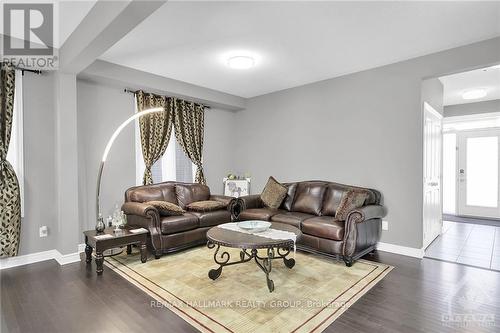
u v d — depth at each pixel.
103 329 2.02
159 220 3.54
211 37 3.07
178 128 5.00
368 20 2.72
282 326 2.04
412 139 3.71
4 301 2.43
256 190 5.67
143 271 3.09
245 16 2.63
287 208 4.58
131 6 2.02
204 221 4.01
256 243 2.55
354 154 4.27
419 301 2.43
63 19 2.71
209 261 3.42
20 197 3.26
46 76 3.52
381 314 2.21
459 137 6.65
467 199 6.54
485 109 5.80
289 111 5.11
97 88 4.05
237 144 6.04
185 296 2.51
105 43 2.58
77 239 3.46
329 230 3.38
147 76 4.22
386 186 3.94
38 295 2.54
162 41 3.16
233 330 2.00
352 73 4.29
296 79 4.60
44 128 3.50
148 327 2.04
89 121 3.96
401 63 3.79
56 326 2.06
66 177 3.37
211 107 5.66
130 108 4.42
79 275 2.99
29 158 3.38
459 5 2.46
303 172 4.92
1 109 3.11
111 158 4.19
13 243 3.17
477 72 4.22
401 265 3.32
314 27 2.85
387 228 3.91
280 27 2.86
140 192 4.03
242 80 4.66
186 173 5.27
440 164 4.75
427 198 3.98
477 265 3.32
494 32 2.97
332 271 3.11
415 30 2.92
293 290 2.63
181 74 4.34
